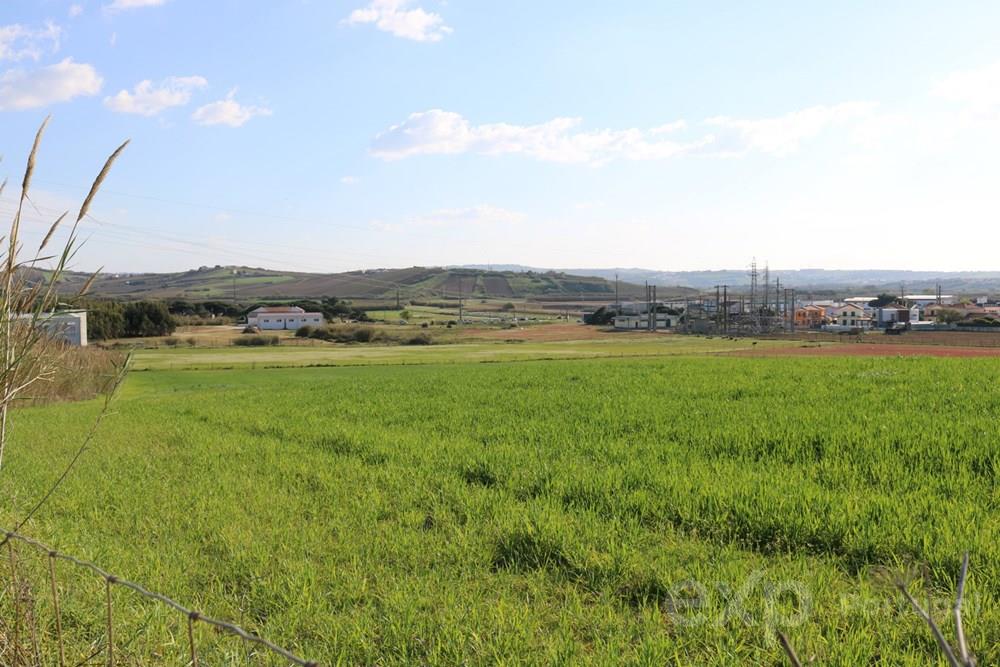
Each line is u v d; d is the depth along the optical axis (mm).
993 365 30484
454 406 23016
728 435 14125
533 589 6699
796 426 14703
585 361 53469
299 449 15680
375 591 6848
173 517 9672
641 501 9266
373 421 20078
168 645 5266
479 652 5430
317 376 50625
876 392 21281
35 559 6590
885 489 9727
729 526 8234
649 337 119062
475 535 8359
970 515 8102
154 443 17500
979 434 12820
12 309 4789
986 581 6211
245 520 9398
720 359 46062
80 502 10594
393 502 10352
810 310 156875
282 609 6391
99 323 95562
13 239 4727
